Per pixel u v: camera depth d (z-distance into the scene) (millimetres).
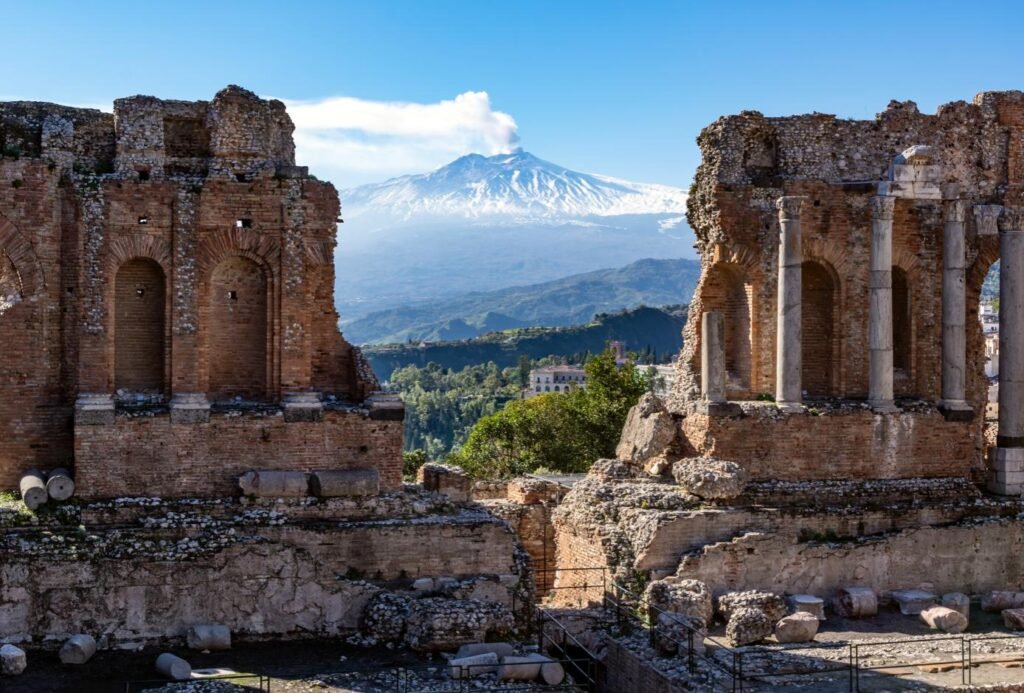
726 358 57469
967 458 56562
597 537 51094
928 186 56281
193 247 48469
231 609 44531
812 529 51719
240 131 49500
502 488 63281
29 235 47281
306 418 48406
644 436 55438
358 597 45562
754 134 56781
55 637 43156
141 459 46844
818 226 56281
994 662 44125
